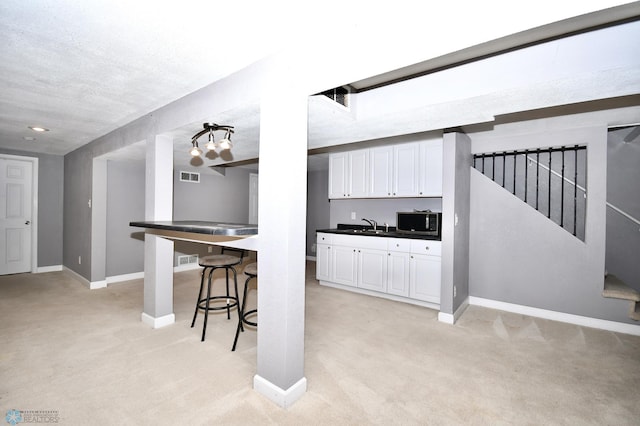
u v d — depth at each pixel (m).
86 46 1.78
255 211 6.61
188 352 2.39
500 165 4.14
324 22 1.59
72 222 4.85
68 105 2.72
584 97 2.04
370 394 1.89
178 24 1.57
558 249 3.21
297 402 1.80
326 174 6.36
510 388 1.97
